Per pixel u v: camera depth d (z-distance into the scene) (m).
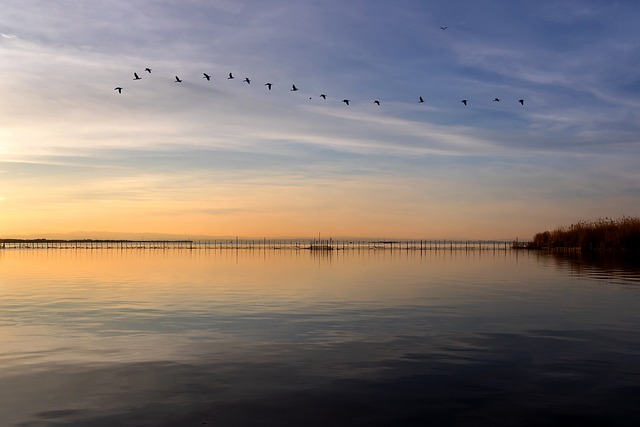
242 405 11.41
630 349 16.28
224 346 16.92
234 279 41.97
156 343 17.38
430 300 27.92
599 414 10.83
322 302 27.25
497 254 101.56
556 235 109.69
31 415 10.88
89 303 26.97
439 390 12.37
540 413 10.88
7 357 15.50
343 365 14.59
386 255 99.50
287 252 120.81
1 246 160.62
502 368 14.20
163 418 10.70
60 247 179.88
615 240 84.69
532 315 22.73
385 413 10.92
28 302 27.41
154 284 37.81
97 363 14.84
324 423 10.43
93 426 10.30
